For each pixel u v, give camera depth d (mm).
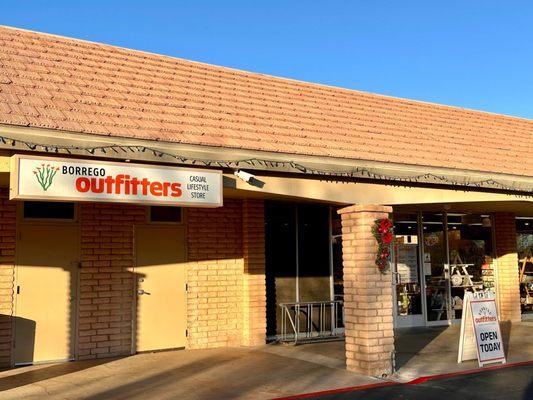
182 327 11266
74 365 9805
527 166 12742
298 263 12859
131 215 10961
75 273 10352
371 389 8422
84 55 11531
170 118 9461
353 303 9617
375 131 12188
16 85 8914
